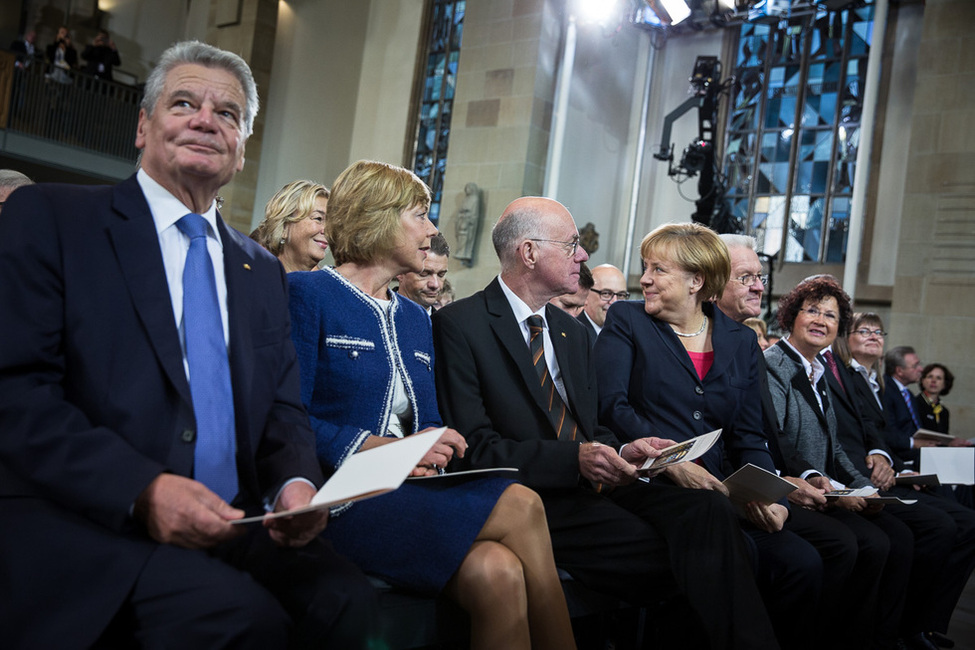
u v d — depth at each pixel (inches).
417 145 567.8
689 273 122.0
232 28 628.1
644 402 117.9
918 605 150.9
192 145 69.0
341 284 90.8
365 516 83.2
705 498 98.6
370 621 65.7
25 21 630.5
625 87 542.0
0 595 58.2
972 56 418.9
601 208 529.3
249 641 57.5
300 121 604.7
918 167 427.8
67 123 522.9
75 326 63.6
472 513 80.2
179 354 65.6
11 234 63.2
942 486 224.8
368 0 619.5
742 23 505.0
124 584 57.5
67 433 59.0
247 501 69.7
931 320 414.3
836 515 135.9
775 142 501.7
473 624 78.0
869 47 477.7
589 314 185.3
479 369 102.0
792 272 481.1
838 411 154.8
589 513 100.9
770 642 92.0
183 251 70.2
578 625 113.0
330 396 87.3
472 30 525.3
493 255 490.3
